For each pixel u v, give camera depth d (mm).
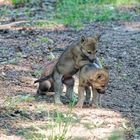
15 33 19656
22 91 13586
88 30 20656
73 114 12070
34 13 23016
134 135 11242
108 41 19078
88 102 12914
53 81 13133
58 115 11328
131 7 24609
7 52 17141
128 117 12227
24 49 17562
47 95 13383
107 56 17344
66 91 13156
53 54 17188
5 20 21859
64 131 10766
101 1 24797
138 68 16297
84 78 12492
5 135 10875
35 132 10977
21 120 11664
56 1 24922
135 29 21031
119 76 15406
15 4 24547
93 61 12602
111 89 14234
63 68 12812
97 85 12438
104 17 22469
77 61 12625
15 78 14555
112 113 12391
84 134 11039
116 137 10414
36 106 12469
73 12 22766
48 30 20328
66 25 21156
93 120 11828
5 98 12875
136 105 13102
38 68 15664
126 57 17328
